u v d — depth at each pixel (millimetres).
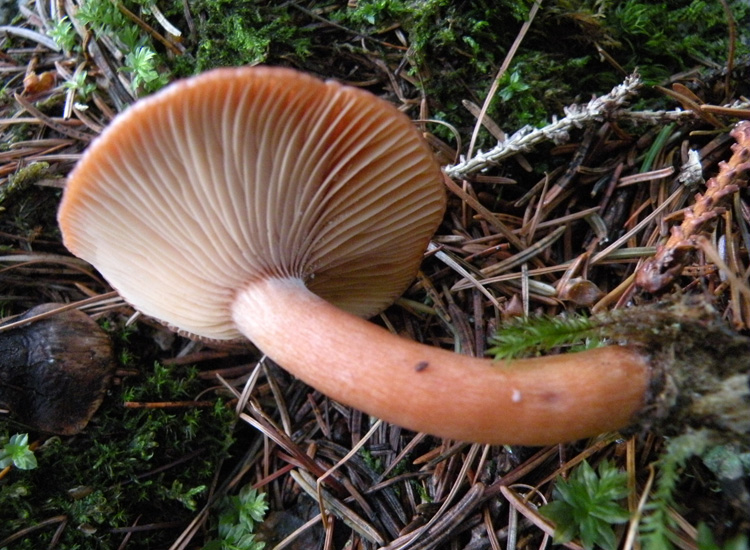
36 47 171
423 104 155
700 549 103
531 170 153
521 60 153
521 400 104
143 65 149
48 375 136
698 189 145
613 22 155
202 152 103
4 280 149
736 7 160
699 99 150
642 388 105
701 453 105
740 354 104
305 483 138
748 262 136
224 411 146
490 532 124
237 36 151
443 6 150
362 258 138
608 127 152
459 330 145
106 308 150
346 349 112
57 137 160
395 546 125
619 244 144
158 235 117
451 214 157
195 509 136
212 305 127
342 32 157
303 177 113
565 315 139
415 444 137
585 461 120
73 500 131
